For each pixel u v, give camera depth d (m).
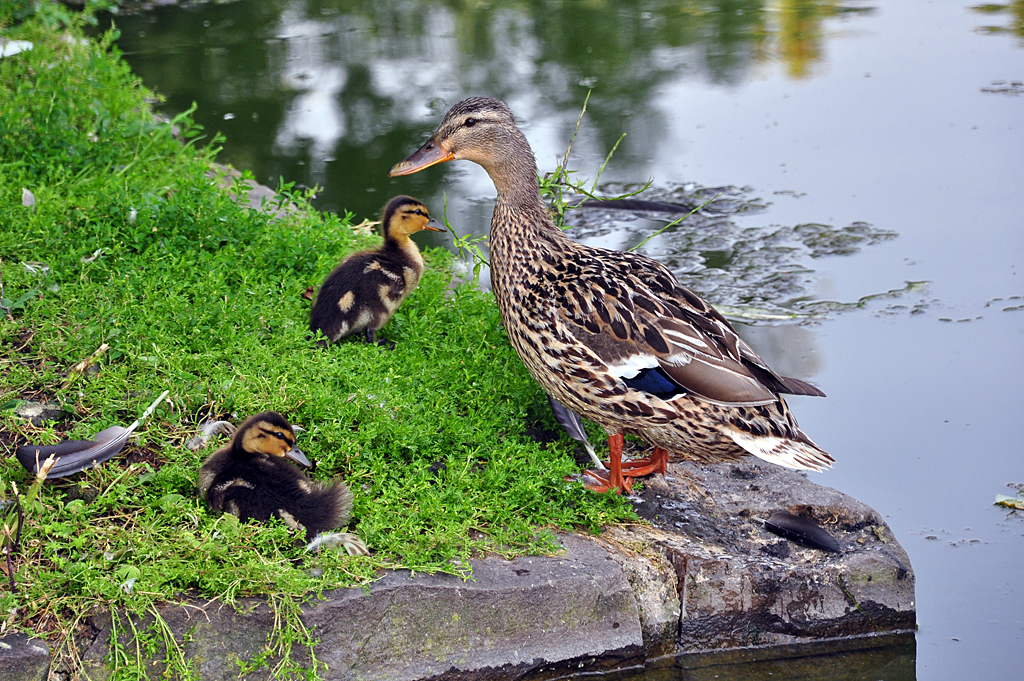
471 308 7.12
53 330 6.06
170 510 4.82
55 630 4.28
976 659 4.97
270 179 10.52
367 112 12.74
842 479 6.29
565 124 12.42
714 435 5.24
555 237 5.87
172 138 10.03
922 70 14.41
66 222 7.16
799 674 4.93
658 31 16.88
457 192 10.55
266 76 14.07
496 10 18.38
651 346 5.20
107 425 5.31
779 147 11.70
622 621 4.85
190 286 6.54
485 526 5.11
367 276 6.55
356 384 5.83
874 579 5.14
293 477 4.94
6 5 11.73
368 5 18.58
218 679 4.34
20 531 4.57
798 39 16.25
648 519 5.45
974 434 6.71
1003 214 9.92
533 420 6.14
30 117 9.06
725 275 8.87
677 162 11.30
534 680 4.73
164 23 16.69
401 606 4.53
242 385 5.68
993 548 5.69
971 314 8.18
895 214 9.98
